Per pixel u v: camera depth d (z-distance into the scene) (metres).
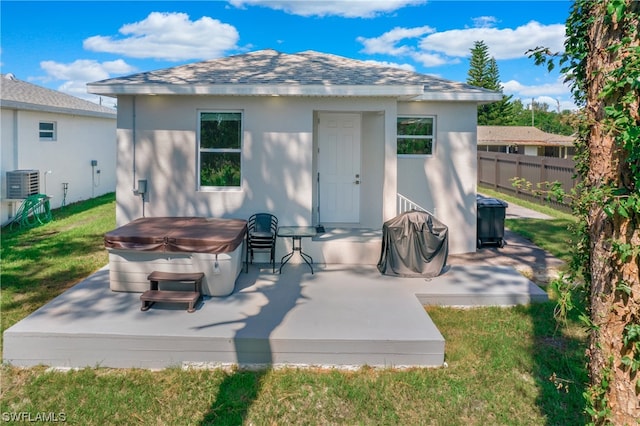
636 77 2.32
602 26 2.69
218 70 8.62
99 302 5.81
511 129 32.25
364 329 5.04
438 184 9.16
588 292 3.45
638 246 2.49
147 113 7.84
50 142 14.32
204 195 7.95
